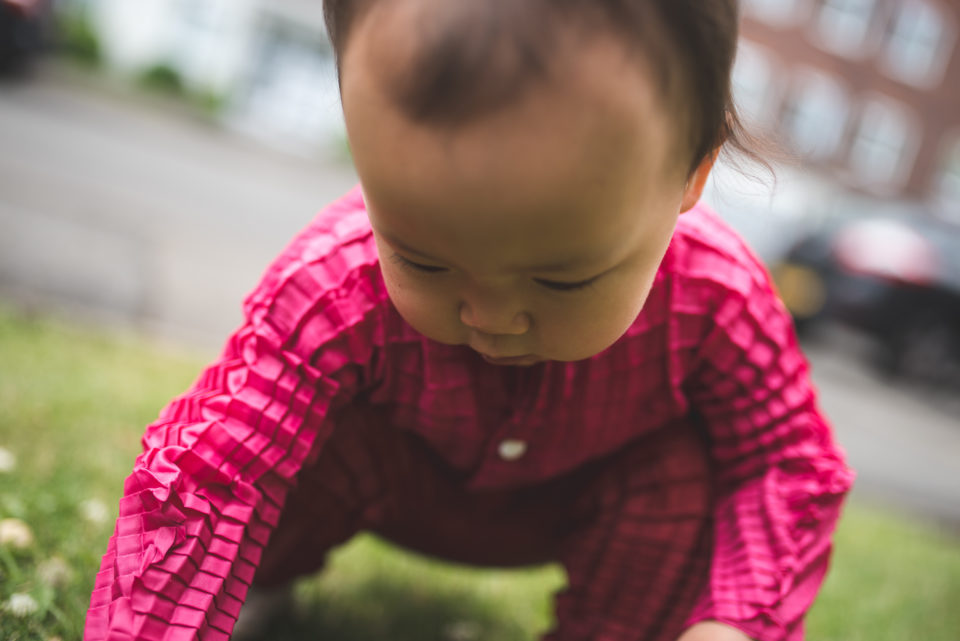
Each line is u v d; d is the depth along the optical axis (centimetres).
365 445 112
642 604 112
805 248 630
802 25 1694
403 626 156
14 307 283
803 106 1747
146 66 1497
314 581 162
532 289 73
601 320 77
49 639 118
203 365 283
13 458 168
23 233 379
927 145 1848
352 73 69
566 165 64
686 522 111
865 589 209
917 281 584
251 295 103
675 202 77
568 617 117
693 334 102
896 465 413
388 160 66
